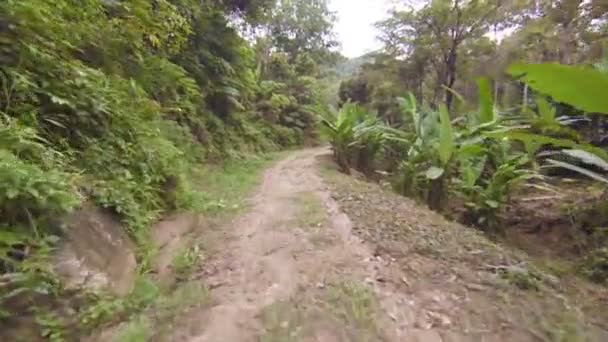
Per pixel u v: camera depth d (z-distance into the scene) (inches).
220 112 383.9
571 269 133.6
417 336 66.1
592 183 222.5
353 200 174.1
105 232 91.0
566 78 59.9
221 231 135.5
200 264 104.2
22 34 103.0
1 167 67.2
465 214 201.2
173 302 80.2
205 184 215.5
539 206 211.2
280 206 167.5
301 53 893.2
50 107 109.4
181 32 273.6
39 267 64.5
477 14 609.6
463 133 210.2
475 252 109.3
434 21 666.8
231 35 381.1
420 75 796.0
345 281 87.9
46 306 63.6
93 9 156.0
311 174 269.6
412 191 224.8
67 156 104.5
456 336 65.8
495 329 67.7
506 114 248.8
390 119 750.5
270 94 605.9
